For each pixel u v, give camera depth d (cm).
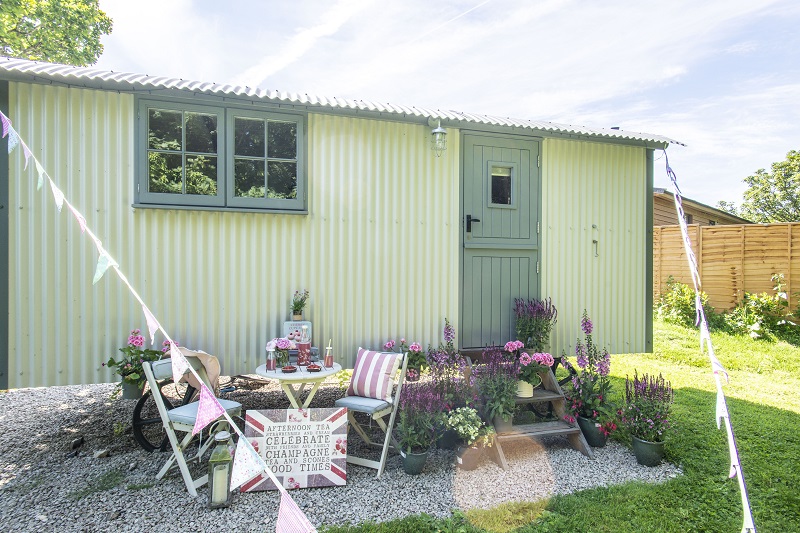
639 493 339
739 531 294
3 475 355
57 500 318
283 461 347
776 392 605
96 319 408
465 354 495
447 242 499
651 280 579
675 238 1098
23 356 392
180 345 420
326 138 461
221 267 436
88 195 404
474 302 509
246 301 442
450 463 395
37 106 392
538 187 532
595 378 448
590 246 552
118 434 439
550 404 500
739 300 969
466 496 338
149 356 399
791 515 316
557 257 538
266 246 446
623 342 565
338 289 466
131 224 414
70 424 466
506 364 447
